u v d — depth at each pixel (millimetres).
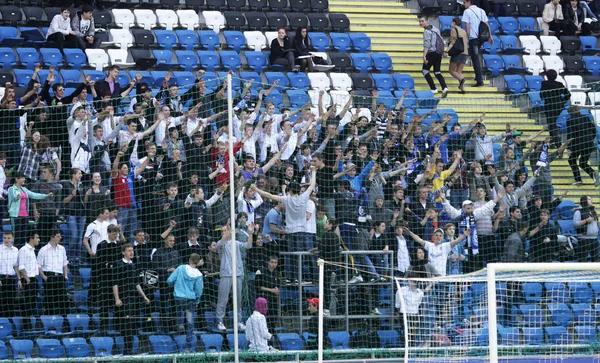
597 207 64188
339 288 51500
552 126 63906
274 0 82812
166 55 75188
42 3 77062
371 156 56281
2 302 48125
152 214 51812
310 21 81562
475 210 56000
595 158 63625
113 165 51750
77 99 58219
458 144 60594
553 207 59219
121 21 77562
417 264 52562
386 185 55938
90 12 73500
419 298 51844
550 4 85375
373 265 52719
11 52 70938
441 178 57344
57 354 47500
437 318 52031
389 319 51938
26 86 68750
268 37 79062
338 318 50844
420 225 55312
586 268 32188
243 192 52438
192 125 55812
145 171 52625
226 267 49031
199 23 79812
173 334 48719
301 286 50875
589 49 84562
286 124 57250
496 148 66188
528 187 57844
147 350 48406
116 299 48312
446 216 56156
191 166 54062
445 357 48719
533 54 83688
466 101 74562
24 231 50219
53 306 48812
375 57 78375
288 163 55031
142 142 54656
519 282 54344
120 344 48406
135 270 49188
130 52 75062
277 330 50500
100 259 48844
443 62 80750
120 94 61750
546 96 68688
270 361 48344
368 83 75438
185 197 52719
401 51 81250
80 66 72250
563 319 54062
